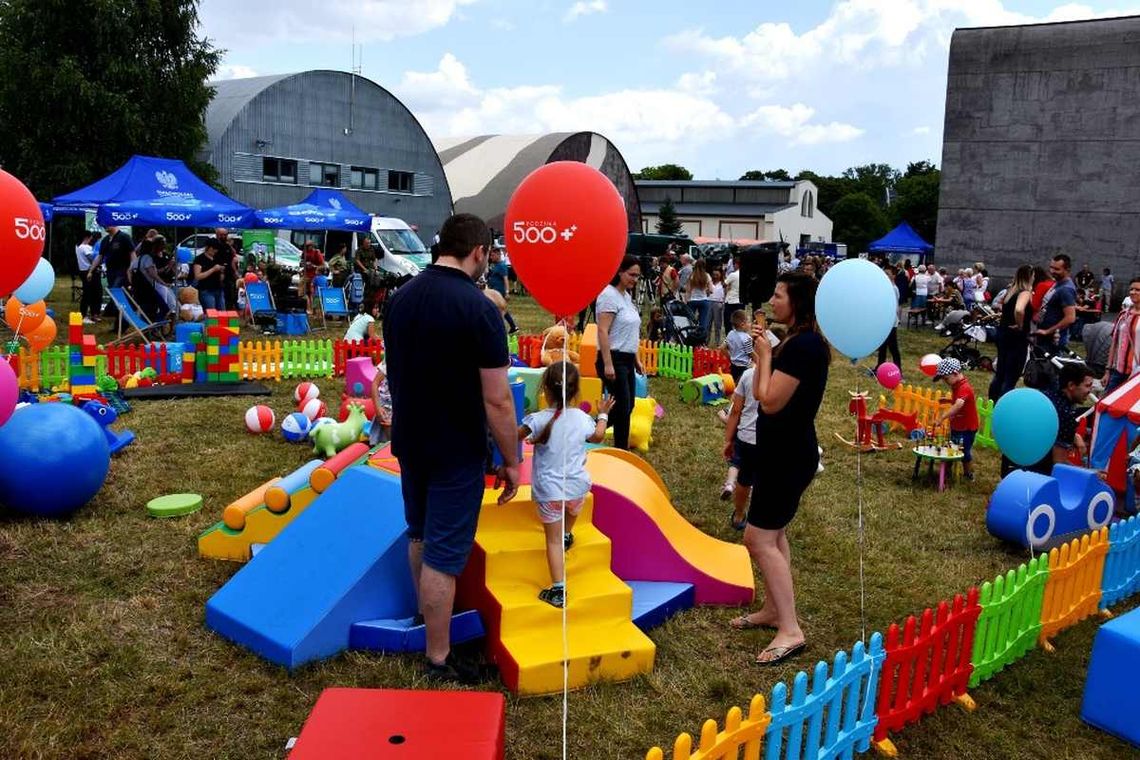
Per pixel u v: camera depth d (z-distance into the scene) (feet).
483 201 158.51
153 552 17.54
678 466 26.50
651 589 16.05
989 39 83.71
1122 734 12.88
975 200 86.43
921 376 48.42
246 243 77.05
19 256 15.87
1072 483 20.49
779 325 14.07
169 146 97.81
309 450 26.22
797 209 261.44
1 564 16.55
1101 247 81.66
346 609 13.60
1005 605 14.26
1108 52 78.74
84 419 19.57
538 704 12.59
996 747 12.55
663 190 272.72
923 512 22.89
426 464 12.19
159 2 95.86
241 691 12.62
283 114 111.55
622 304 21.76
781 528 14.30
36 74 89.51
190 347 36.63
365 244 72.64
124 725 11.69
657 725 12.35
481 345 11.69
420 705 9.41
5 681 12.48
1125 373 31.83
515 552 13.82
